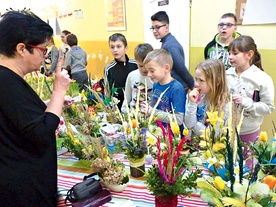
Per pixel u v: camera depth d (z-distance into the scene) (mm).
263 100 1675
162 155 963
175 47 2451
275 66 2496
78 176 1247
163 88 1729
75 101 1769
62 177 1242
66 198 1044
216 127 1101
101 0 4062
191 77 2498
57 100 951
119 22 3873
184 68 2436
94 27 4395
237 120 1060
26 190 917
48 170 954
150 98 1889
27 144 894
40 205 967
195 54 3100
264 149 906
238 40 1730
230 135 947
